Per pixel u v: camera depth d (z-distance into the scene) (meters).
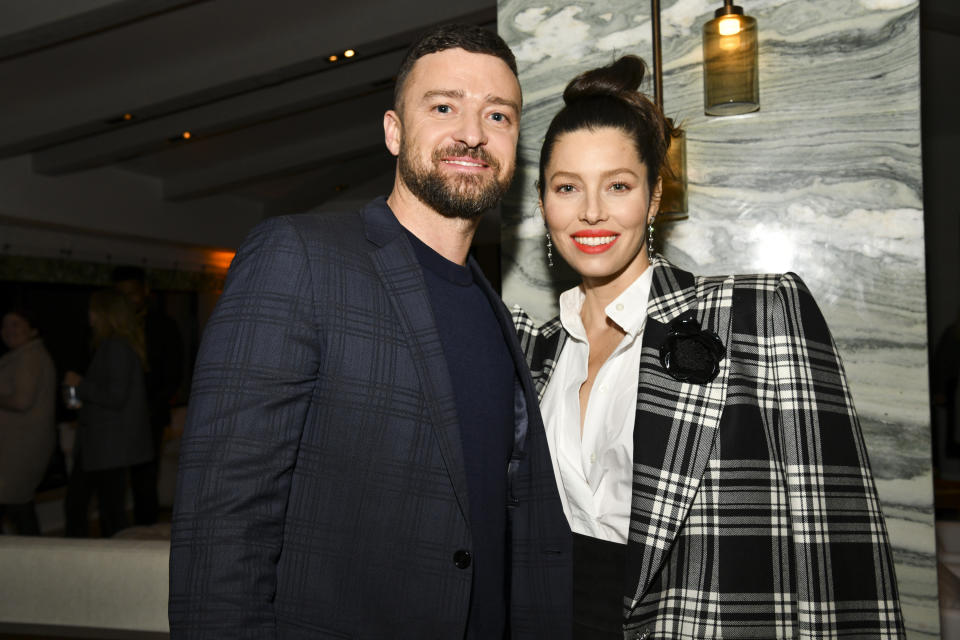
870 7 1.55
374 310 1.08
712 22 1.61
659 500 1.14
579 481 1.27
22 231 6.55
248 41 4.81
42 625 2.18
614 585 1.19
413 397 1.07
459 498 1.06
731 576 1.11
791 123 1.62
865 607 1.07
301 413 1.01
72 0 3.59
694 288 1.28
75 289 7.09
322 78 5.47
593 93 1.33
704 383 1.18
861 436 1.15
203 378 0.99
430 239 1.23
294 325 1.01
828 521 1.08
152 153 6.54
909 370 1.52
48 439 4.64
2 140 5.48
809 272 1.60
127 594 2.15
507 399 1.23
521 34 1.88
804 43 1.60
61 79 5.02
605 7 1.79
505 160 1.23
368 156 7.94
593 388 1.31
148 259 8.05
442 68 1.19
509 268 1.91
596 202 1.27
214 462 0.94
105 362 4.48
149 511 5.18
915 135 1.52
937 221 6.17
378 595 1.03
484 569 1.15
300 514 1.03
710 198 1.68
